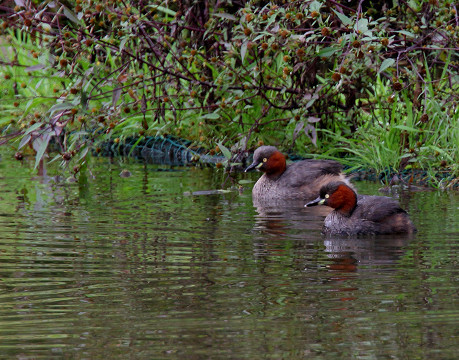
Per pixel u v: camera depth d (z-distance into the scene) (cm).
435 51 1588
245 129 1828
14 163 1841
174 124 1797
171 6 1827
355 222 1160
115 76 1556
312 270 934
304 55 1389
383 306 783
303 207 1400
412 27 1490
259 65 1588
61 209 1325
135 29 1445
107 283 872
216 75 1759
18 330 717
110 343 684
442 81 1664
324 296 819
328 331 711
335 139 1744
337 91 1591
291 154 1836
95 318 749
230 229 1184
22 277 898
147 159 1933
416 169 1639
